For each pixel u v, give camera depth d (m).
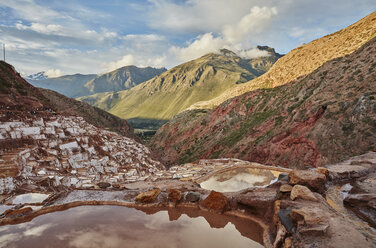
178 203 13.60
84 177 22.48
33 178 19.17
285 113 73.81
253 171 25.50
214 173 24.83
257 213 11.33
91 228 10.41
